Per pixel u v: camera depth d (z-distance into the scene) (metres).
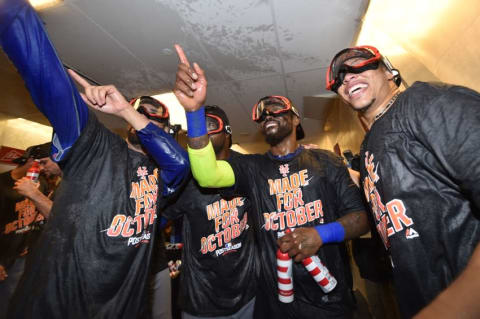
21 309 0.93
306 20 2.50
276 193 1.51
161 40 2.77
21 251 2.15
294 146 1.67
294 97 4.30
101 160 1.16
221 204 1.70
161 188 1.31
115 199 1.14
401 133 0.75
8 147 4.11
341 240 1.30
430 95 0.66
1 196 2.27
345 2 2.27
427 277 0.70
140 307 1.14
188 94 1.12
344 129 4.21
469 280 0.43
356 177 1.71
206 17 2.45
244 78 3.63
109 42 2.79
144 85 3.64
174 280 2.87
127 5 2.31
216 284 1.59
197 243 1.67
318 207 1.43
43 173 2.12
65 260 1.01
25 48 0.83
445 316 0.41
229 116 4.96
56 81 0.90
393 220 0.77
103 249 1.07
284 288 1.25
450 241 0.65
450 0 1.37
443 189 0.68
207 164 1.24
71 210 1.07
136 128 1.18
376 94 0.95
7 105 3.91
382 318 2.54
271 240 1.44
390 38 2.08
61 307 0.96
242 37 2.74
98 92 1.09
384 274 1.89
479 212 0.63
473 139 0.53
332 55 3.06
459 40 1.35
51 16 2.39
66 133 1.02
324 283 1.23
